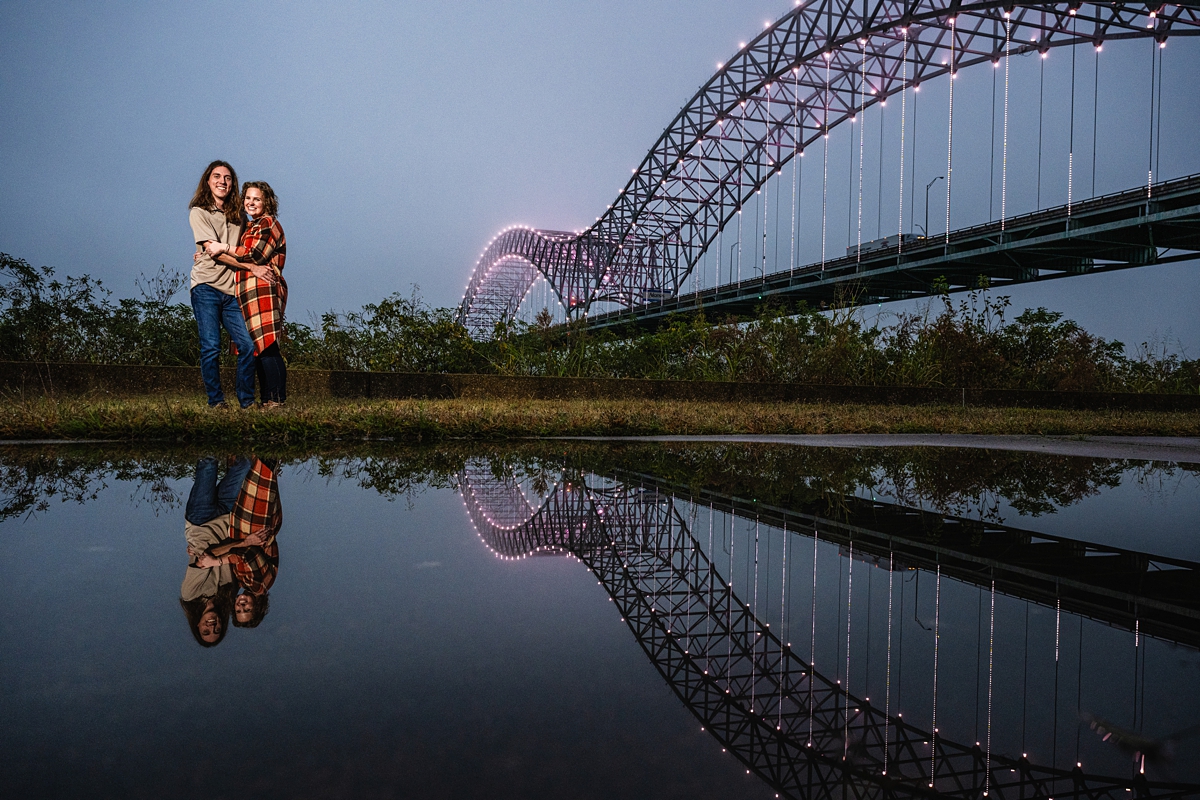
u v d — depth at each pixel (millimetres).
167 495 1984
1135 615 1060
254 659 781
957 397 9836
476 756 560
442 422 4281
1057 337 14219
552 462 3117
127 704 649
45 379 5320
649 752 575
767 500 2217
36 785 484
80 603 975
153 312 7438
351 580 1145
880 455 3967
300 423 3846
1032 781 530
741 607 1067
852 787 509
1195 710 685
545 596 1087
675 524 1770
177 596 1023
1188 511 2154
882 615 1039
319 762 540
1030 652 876
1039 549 1561
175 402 4863
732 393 8406
